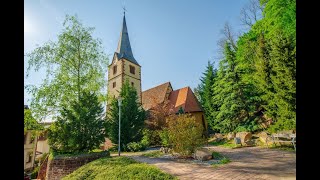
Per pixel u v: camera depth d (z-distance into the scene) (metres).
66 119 16.45
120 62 40.28
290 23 16.98
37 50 20.17
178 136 13.05
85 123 16.22
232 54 26.62
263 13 21.23
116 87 40.19
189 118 13.56
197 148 13.01
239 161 10.62
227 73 26.00
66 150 15.74
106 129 17.39
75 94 20.78
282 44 14.87
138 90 42.19
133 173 8.80
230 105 24.94
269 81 18.48
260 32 23.66
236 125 24.30
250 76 24.31
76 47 21.50
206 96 35.44
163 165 10.50
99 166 10.96
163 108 30.03
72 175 11.06
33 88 19.42
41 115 19.41
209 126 33.97
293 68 13.98
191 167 9.77
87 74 21.61
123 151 23.59
